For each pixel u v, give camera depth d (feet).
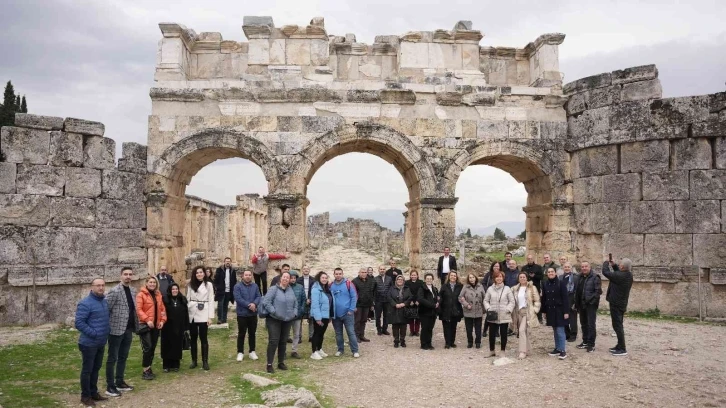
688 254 61.87
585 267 46.88
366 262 158.30
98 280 32.94
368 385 37.58
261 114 68.80
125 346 36.11
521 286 46.01
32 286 58.29
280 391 33.22
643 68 65.16
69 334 53.47
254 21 71.51
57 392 35.19
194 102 68.59
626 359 42.98
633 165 65.36
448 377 39.55
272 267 66.59
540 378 38.65
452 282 50.98
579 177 70.28
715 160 61.46
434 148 69.92
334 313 46.52
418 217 71.10
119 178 64.39
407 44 73.15
